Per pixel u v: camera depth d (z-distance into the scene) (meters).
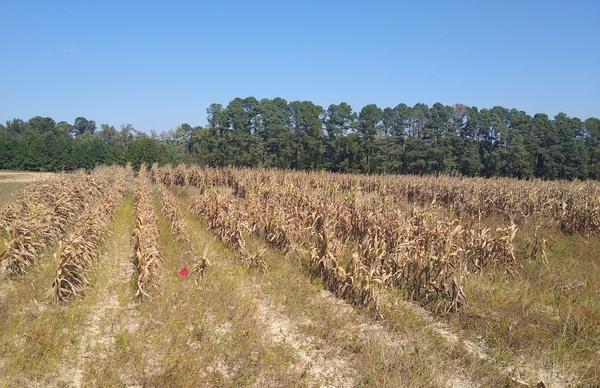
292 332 7.47
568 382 6.12
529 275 10.61
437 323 8.02
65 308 7.84
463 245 10.72
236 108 56.16
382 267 9.59
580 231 15.41
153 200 22.31
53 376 5.69
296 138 57.84
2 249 10.41
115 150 55.47
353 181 28.14
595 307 8.52
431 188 22.70
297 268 10.92
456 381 6.11
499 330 7.54
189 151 79.19
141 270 8.70
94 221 11.68
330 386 5.91
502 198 18.91
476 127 54.09
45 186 17.28
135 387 5.61
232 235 12.19
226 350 6.60
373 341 7.06
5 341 6.30
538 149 50.97
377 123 55.91
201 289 9.05
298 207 15.46
